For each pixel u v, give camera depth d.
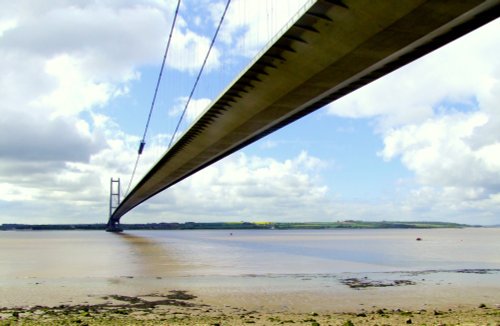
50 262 47.75
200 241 103.62
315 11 22.83
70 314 20.69
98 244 93.06
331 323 16.62
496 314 19.12
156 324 16.97
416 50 25.52
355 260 47.00
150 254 58.94
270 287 28.19
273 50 27.50
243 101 36.22
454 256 52.09
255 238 127.94
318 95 32.91
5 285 29.89
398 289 27.30
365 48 25.02
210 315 20.36
